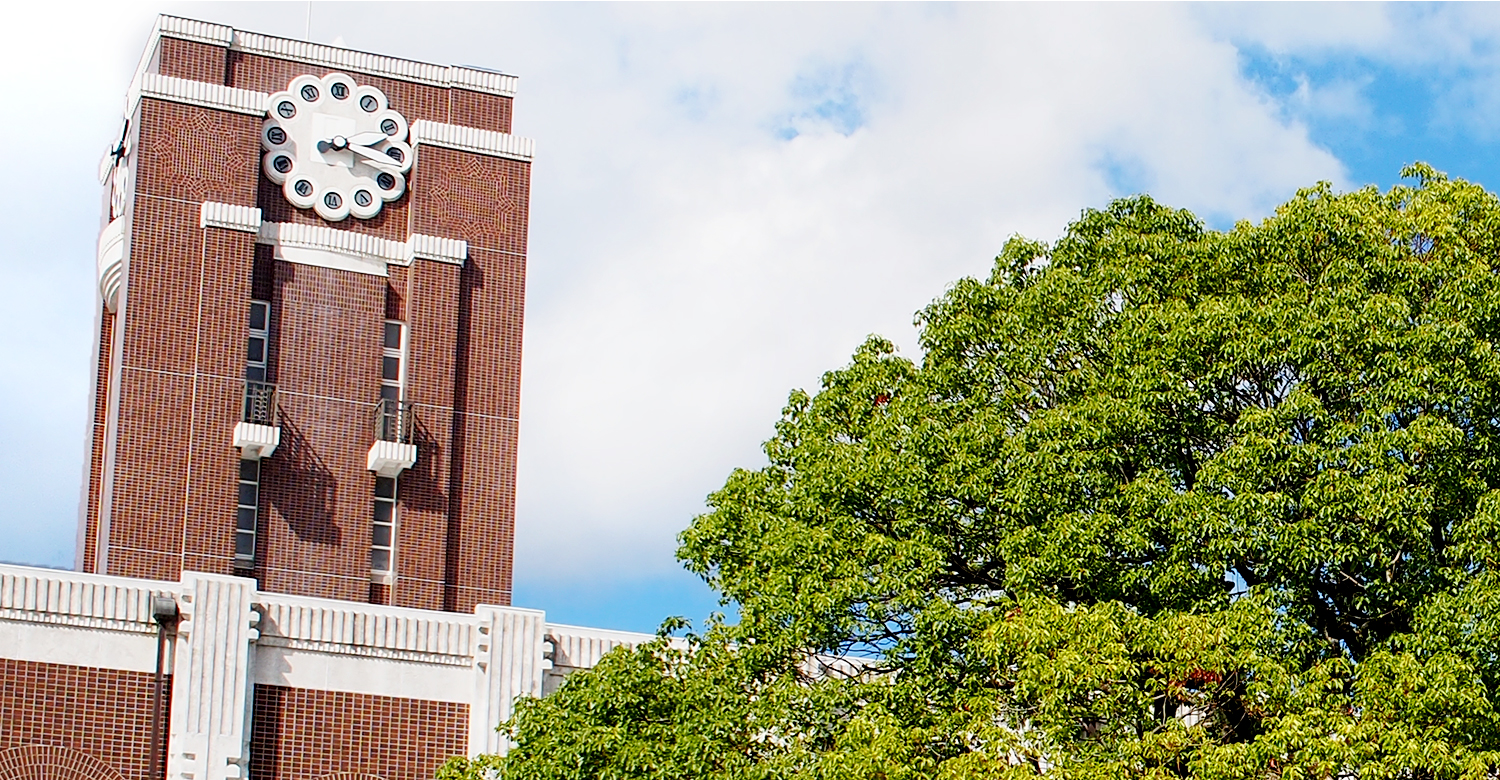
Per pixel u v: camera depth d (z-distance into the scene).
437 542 52.00
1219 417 32.50
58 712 37.75
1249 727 30.56
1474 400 31.11
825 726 30.80
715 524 34.53
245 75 53.91
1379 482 30.09
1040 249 35.66
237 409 50.84
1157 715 30.00
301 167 53.75
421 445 52.53
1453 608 29.20
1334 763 27.86
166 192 51.81
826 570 31.89
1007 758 29.47
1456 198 34.12
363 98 54.88
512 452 53.56
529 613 41.91
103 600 38.59
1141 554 31.44
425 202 54.53
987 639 29.72
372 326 53.09
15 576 38.06
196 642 38.84
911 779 28.97
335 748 39.75
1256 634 29.30
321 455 51.62
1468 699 28.36
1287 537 30.30
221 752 38.44
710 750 30.61
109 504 49.28
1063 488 31.45
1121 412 31.69
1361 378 31.48
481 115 56.03
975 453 32.16
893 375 35.38
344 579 50.97
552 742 32.03
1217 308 32.03
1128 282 33.78
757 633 31.88
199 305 51.19
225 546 49.81
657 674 32.97
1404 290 32.81
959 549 32.62
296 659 39.94
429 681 40.81
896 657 31.81
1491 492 30.11
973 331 34.38
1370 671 29.11
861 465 32.59
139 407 50.09
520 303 54.69
